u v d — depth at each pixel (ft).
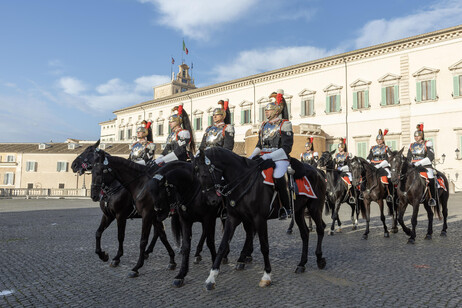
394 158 34.37
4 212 75.51
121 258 27.35
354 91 136.36
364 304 16.80
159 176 21.36
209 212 22.20
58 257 27.96
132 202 24.98
